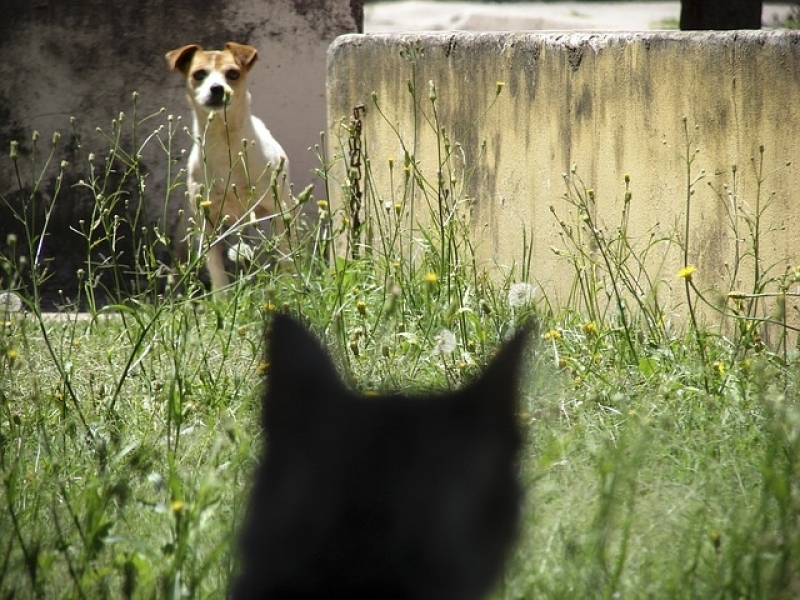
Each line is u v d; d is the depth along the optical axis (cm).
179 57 1588
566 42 1076
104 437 741
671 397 802
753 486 642
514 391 406
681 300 984
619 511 591
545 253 1114
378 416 400
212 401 834
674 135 977
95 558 537
